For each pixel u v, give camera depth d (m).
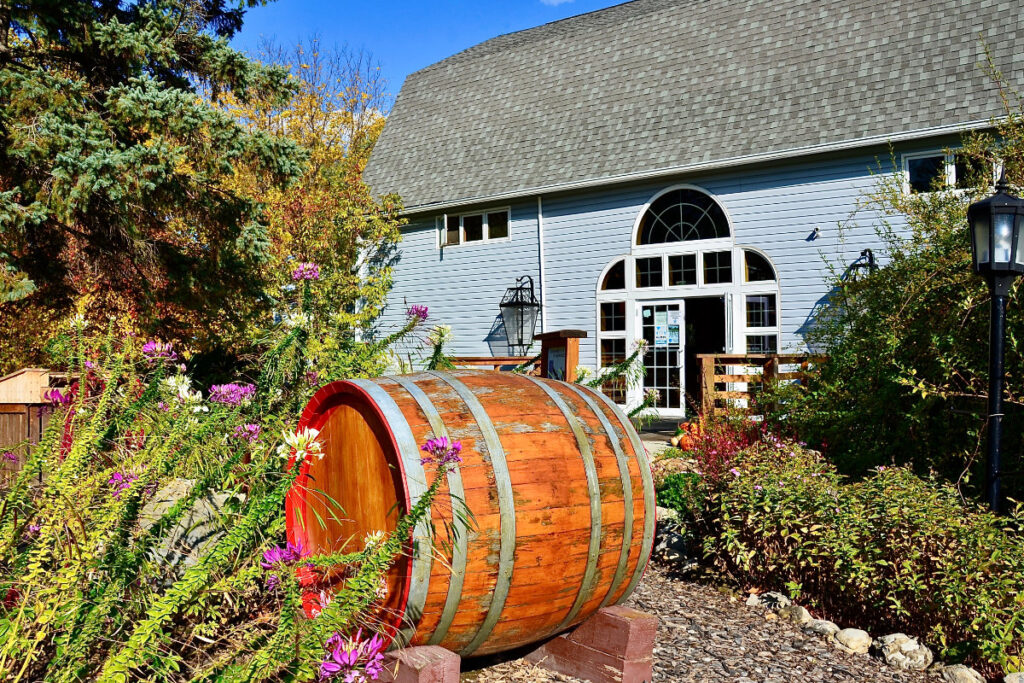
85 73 10.19
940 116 11.80
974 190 7.01
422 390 3.36
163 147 8.90
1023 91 11.35
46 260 9.95
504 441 3.27
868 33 13.49
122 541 2.61
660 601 5.01
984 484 5.83
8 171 9.01
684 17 16.19
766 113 13.66
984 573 4.41
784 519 5.07
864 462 6.87
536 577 3.22
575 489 3.34
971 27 12.47
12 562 2.47
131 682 2.56
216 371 7.71
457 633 3.15
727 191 13.79
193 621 2.85
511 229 16.38
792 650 4.27
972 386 6.03
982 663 4.26
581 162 15.41
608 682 3.55
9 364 9.75
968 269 6.25
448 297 17.39
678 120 14.66
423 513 2.41
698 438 7.89
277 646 2.17
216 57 10.45
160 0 10.12
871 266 11.32
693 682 3.71
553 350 6.35
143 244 9.88
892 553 4.75
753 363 10.51
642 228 14.80
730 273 13.77
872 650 4.35
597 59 16.94
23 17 9.20
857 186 12.55
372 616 2.94
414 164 18.44
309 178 22.70
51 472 2.70
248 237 10.16
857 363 7.66
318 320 5.74
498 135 17.31
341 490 3.39
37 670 2.44
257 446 2.90
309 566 2.86
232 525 2.61
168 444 2.77
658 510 6.84
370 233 17.86
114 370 3.01
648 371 14.62
